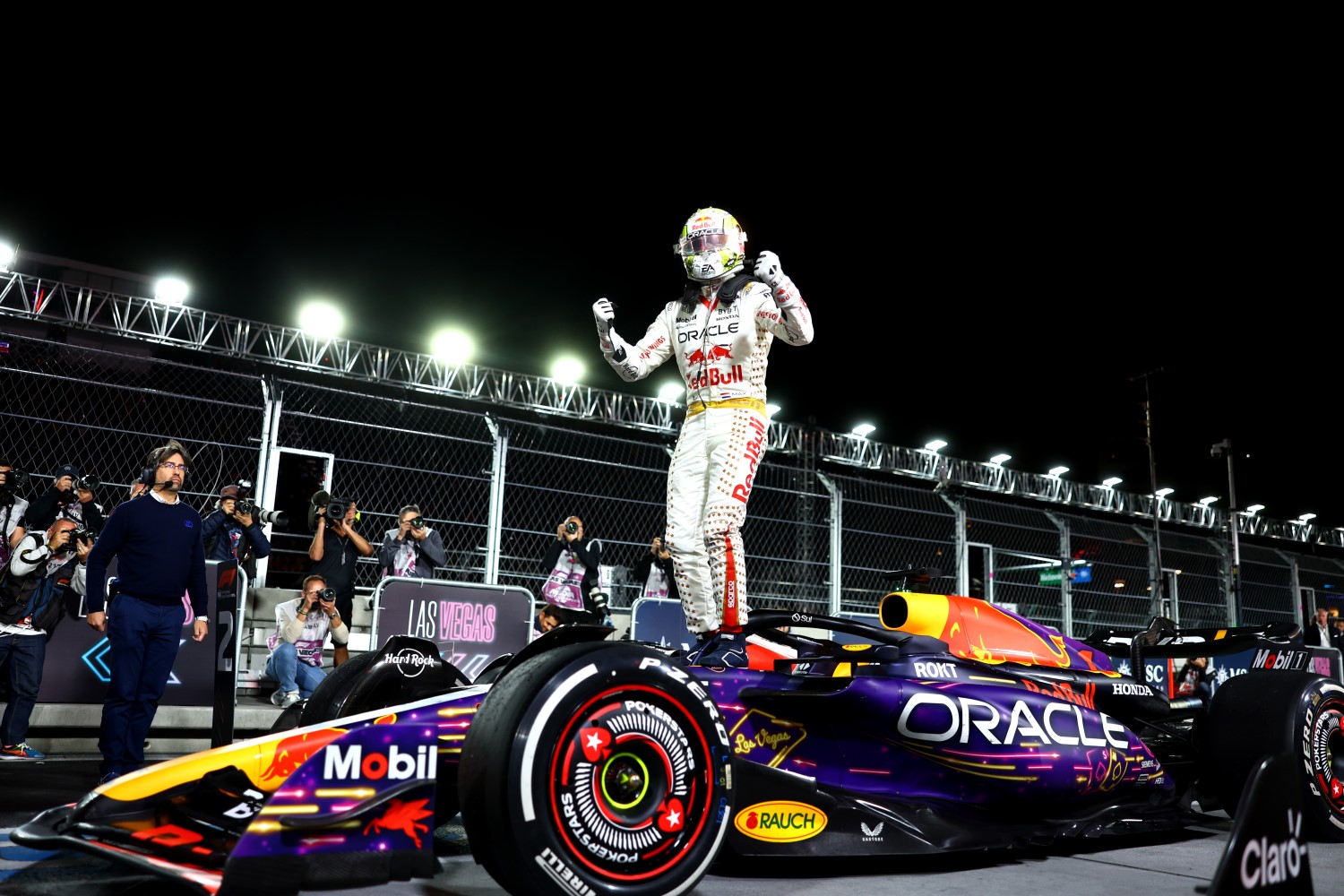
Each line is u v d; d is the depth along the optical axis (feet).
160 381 25.70
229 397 26.45
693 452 11.37
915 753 10.70
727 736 8.33
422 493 28.12
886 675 10.69
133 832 7.97
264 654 24.54
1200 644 14.67
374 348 33.32
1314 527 57.00
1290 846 6.23
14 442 23.85
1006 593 35.94
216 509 23.48
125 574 14.44
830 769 10.38
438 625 23.43
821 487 35.04
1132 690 12.99
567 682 7.47
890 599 12.00
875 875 9.79
